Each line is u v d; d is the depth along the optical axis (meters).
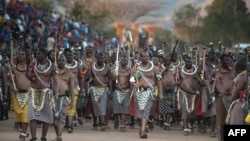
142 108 29.62
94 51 39.28
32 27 60.66
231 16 88.69
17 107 26.72
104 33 107.38
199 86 31.88
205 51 33.84
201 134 32.53
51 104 25.67
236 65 22.88
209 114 31.23
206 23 93.69
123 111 32.62
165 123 34.62
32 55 29.53
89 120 38.62
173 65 35.44
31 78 25.56
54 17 79.69
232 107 22.61
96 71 32.59
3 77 28.67
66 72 27.66
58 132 26.86
